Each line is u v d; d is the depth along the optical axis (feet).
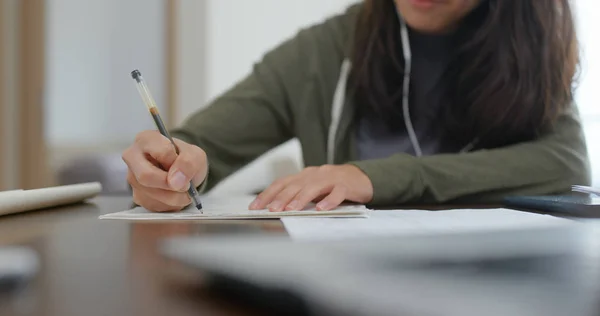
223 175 3.12
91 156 5.75
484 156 2.52
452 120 3.13
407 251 0.81
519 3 2.90
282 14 6.28
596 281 0.69
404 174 2.28
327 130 3.47
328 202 1.85
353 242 0.89
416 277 0.66
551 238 1.00
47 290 0.76
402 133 3.27
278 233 1.31
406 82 3.20
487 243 0.91
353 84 3.28
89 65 5.88
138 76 1.91
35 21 5.64
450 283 0.64
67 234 1.34
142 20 5.91
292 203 1.81
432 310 0.55
